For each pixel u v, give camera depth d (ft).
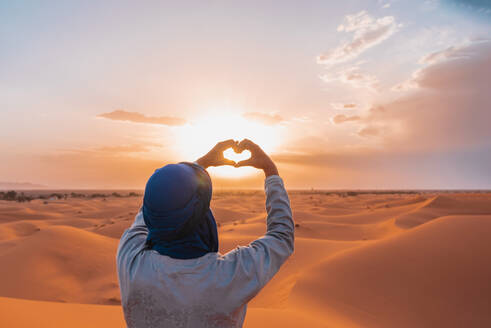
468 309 21.99
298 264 51.08
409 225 104.12
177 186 2.44
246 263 2.46
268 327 13.62
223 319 2.39
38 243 60.13
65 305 14.40
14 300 14.12
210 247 2.71
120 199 394.73
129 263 2.65
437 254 28.94
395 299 24.73
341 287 27.53
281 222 2.82
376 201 283.79
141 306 2.48
